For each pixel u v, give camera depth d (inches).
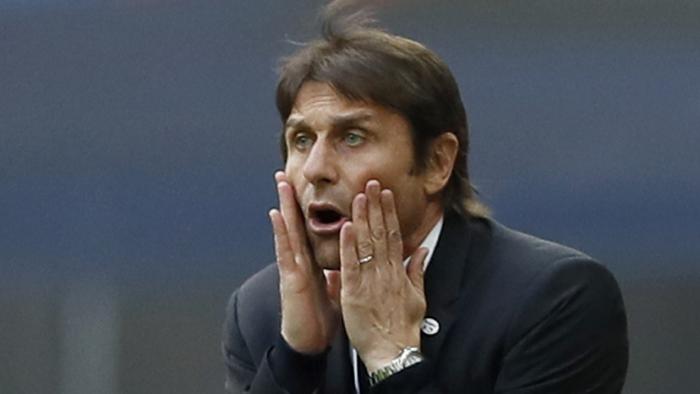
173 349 1173.7
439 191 414.3
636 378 1202.0
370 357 402.3
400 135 400.2
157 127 1090.1
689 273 1120.2
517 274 416.2
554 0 1066.1
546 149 1076.5
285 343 408.5
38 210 1104.2
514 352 410.0
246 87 1081.4
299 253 409.1
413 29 1053.2
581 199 1085.8
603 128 1080.2
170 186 1099.3
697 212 1087.6
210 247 1104.2
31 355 1165.7
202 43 1079.6
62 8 1080.2
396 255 404.2
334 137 398.9
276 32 1072.2
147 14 1080.2
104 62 1085.8
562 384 411.5
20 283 1128.2
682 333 1181.1
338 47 401.4
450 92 407.8
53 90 1087.6
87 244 1110.4
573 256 420.2
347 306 402.6
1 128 1091.9
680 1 1069.1
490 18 1058.7
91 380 1173.7
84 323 1154.0
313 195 400.8
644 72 1074.1
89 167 1096.8
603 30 1070.4
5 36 1082.7
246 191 1096.2
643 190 1083.9
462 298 414.9
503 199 1080.2
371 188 397.7
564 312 412.2
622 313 423.2
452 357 411.2
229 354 442.9
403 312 404.8
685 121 1077.1
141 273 1123.3
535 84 1070.4
